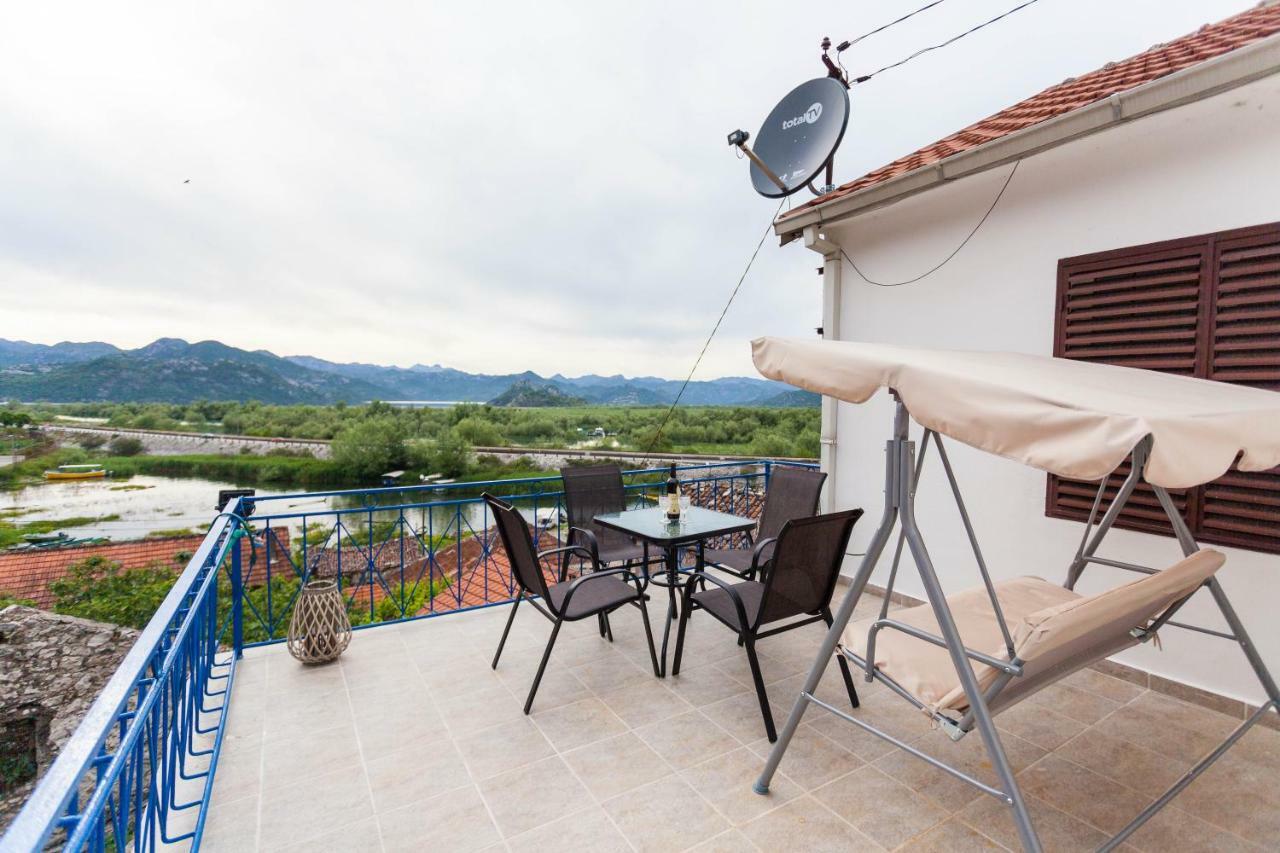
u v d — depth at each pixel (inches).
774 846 72.1
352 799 81.4
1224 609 78.7
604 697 109.2
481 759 90.4
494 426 1391.5
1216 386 78.5
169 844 71.9
